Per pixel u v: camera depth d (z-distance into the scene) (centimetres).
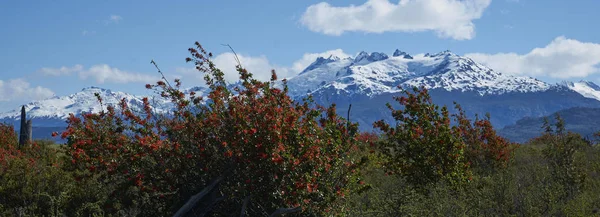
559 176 1284
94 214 1036
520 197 1088
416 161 1367
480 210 1062
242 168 958
